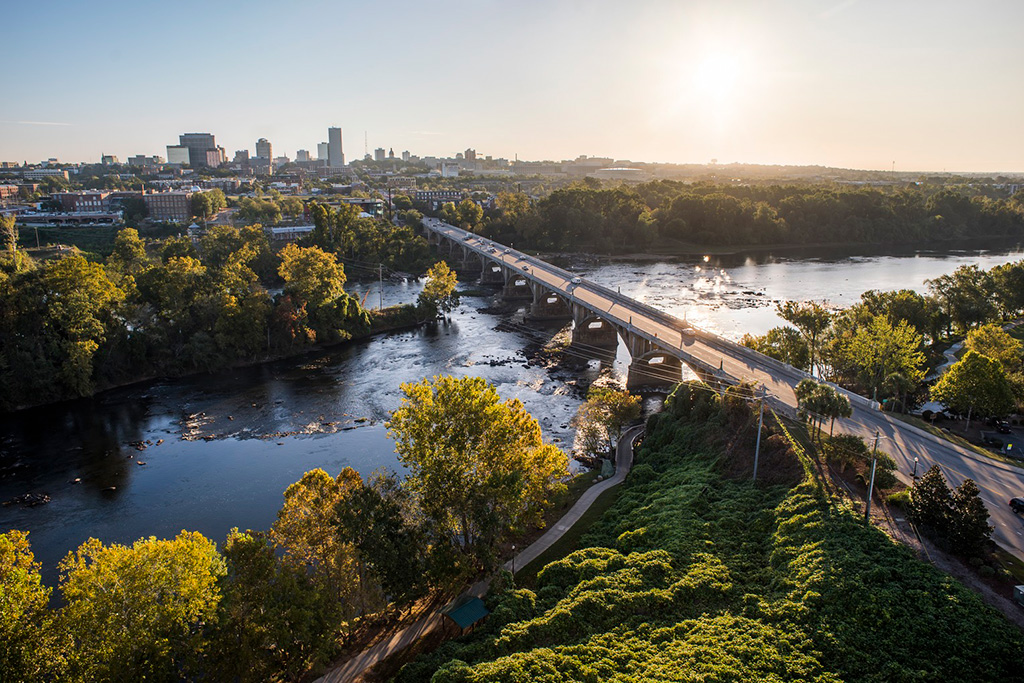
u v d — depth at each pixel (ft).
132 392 452.76
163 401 435.53
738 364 388.57
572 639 176.76
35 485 321.93
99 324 445.37
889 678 145.38
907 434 288.92
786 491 232.73
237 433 384.68
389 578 186.09
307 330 546.26
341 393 451.12
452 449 218.79
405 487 218.59
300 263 577.84
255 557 162.40
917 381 364.38
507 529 245.65
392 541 189.37
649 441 330.13
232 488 318.86
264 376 488.85
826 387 269.64
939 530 192.95
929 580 171.83
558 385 467.52
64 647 141.28
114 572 151.43
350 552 190.49
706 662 154.30
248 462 346.74
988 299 525.34
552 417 404.98
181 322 499.92
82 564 156.15
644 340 467.11
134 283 514.27
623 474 312.71
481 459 224.53
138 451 360.48
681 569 201.26
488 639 176.35
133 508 300.20
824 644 157.07
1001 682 143.54
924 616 160.25
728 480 255.91
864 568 177.68
